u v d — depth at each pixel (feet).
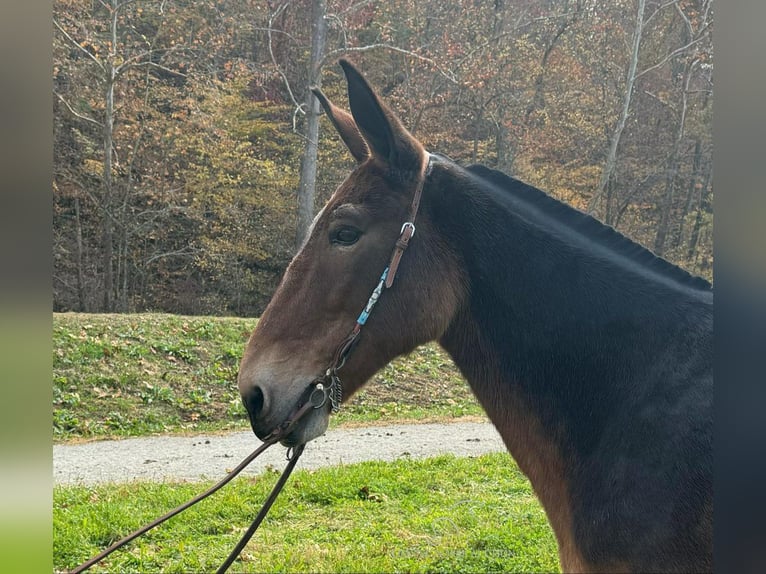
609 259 7.30
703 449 6.12
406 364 45.78
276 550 16.97
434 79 69.41
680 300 7.00
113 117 67.05
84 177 70.28
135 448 30.01
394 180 7.65
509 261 7.38
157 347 40.57
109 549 8.59
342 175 75.15
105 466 27.02
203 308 75.72
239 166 70.90
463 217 7.55
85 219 73.92
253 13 70.85
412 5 70.33
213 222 73.46
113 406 34.60
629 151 77.56
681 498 6.04
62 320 41.04
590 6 75.97
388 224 7.52
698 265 81.25
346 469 25.00
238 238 74.79
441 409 40.37
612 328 6.98
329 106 8.71
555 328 7.14
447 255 7.52
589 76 77.15
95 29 67.77
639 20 62.49
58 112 67.15
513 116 75.51
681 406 6.40
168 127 69.21
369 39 75.51
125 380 36.65
